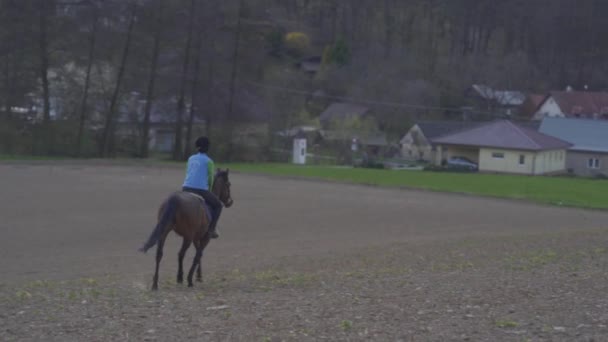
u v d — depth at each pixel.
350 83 84.44
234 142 66.38
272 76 75.06
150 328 9.12
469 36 90.56
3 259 20.55
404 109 78.81
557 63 89.06
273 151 68.38
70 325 9.26
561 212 39.09
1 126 59.75
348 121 73.75
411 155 75.12
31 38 58.72
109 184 42.31
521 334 8.86
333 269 17.67
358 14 95.56
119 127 64.81
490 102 82.00
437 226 31.19
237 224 29.70
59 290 13.32
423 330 9.05
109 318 9.70
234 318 9.75
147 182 44.03
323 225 30.16
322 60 89.94
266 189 43.62
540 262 16.39
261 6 67.25
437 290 12.13
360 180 49.97
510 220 34.50
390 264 18.50
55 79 61.53
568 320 9.56
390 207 37.47
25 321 9.52
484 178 55.03
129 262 20.27
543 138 67.88
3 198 34.47
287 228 28.97
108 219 29.27
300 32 96.06
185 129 67.12
